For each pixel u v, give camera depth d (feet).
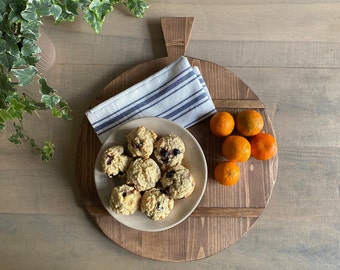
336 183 2.88
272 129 2.78
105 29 3.03
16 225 2.92
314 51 2.98
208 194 2.75
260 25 3.01
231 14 3.02
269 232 2.86
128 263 2.88
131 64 3.00
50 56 2.86
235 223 2.74
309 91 2.95
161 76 2.76
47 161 2.94
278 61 2.97
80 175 2.81
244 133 2.64
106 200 2.68
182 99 2.76
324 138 2.91
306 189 2.88
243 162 2.76
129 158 2.65
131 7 2.85
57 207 2.91
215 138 2.80
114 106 2.77
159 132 2.72
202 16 3.03
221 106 2.81
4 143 2.96
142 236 2.76
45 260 2.90
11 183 2.93
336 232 2.85
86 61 3.01
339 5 3.01
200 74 2.78
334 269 2.83
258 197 2.75
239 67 2.97
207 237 2.74
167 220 2.64
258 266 2.85
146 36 3.03
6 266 2.90
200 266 2.86
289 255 2.85
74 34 3.03
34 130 2.97
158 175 2.59
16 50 1.85
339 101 2.93
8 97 1.98
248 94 2.82
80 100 2.98
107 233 2.77
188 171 2.57
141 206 2.57
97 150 2.83
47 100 2.13
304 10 3.01
